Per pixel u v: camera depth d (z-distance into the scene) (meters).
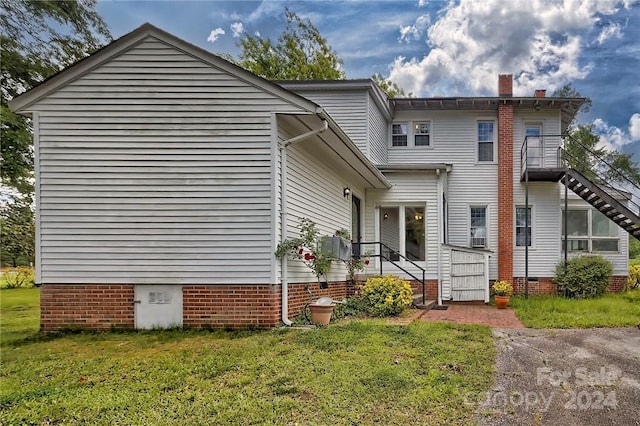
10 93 11.57
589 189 12.43
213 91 6.76
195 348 5.31
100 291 6.64
